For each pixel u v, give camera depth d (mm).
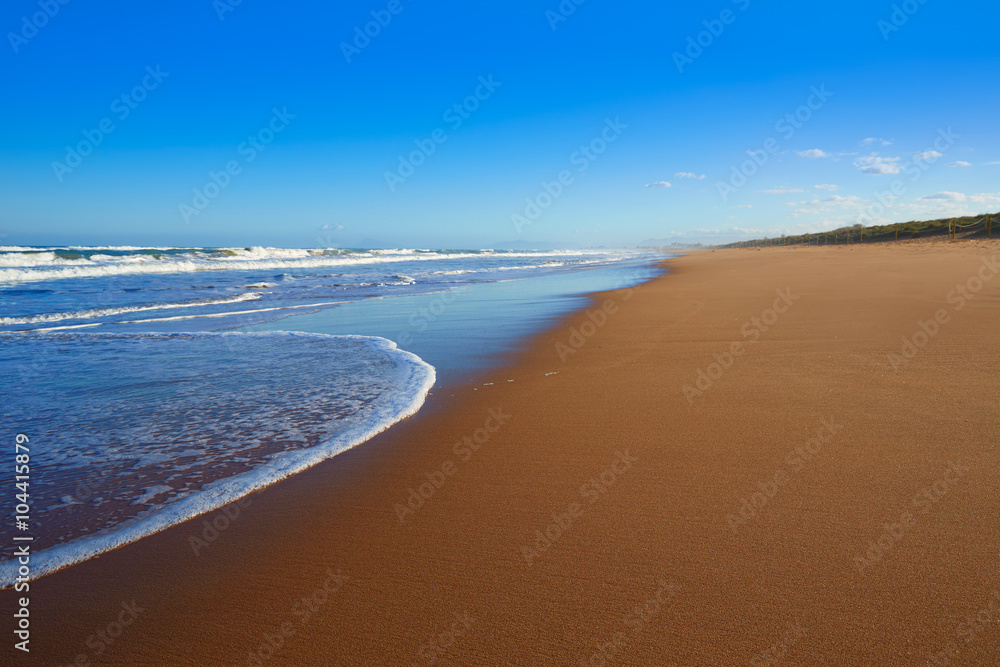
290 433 4355
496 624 2096
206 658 1987
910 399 4402
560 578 2359
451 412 4789
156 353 7547
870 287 12289
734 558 2420
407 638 2045
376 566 2527
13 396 5445
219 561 2619
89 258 28812
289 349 7754
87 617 2238
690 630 2002
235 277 24016
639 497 3053
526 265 36625
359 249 61250
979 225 45844
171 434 4367
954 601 2068
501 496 3174
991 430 3676
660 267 28469
